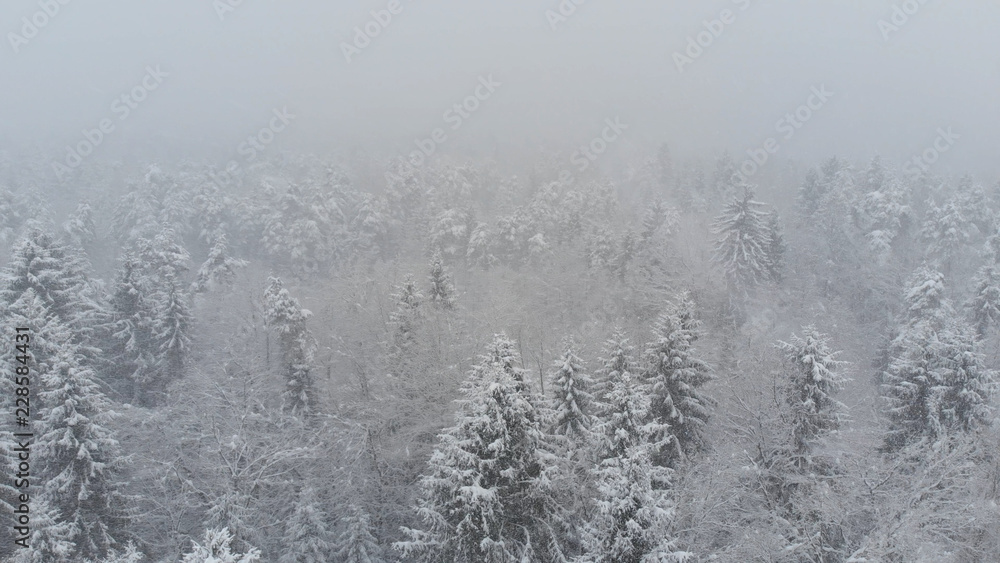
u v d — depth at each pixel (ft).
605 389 71.20
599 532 43.68
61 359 58.44
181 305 107.45
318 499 71.41
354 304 121.90
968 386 69.00
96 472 58.44
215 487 69.00
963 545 49.26
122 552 60.18
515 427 49.65
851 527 54.39
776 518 55.16
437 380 86.79
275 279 97.45
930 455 53.52
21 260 91.20
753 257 124.98
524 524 51.03
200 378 91.97
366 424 78.89
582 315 134.41
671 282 129.18
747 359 99.19
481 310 119.24
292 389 89.04
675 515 48.88
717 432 76.13
